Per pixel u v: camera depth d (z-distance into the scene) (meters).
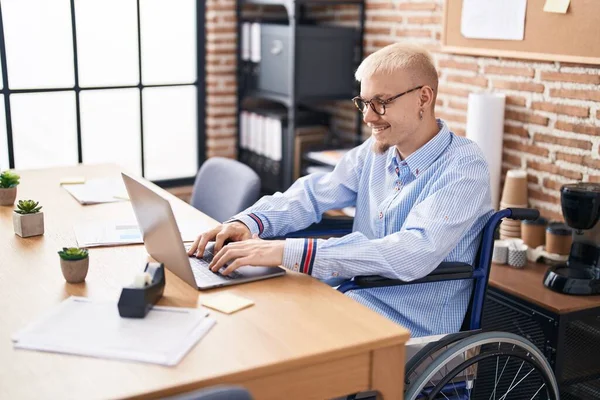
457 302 2.20
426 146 2.21
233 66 4.32
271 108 4.50
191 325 1.63
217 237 2.12
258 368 1.47
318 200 2.45
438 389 1.90
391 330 1.65
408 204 2.23
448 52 3.44
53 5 3.90
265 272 1.97
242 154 4.41
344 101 4.23
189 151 4.44
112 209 2.60
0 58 3.83
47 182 2.95
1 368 1.44
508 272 2.83
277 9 4.43
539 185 3.12
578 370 2.61
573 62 2.89
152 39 4.18
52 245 2.20
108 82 4.12
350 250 1.97
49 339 1.55
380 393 1.66
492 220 2.14
